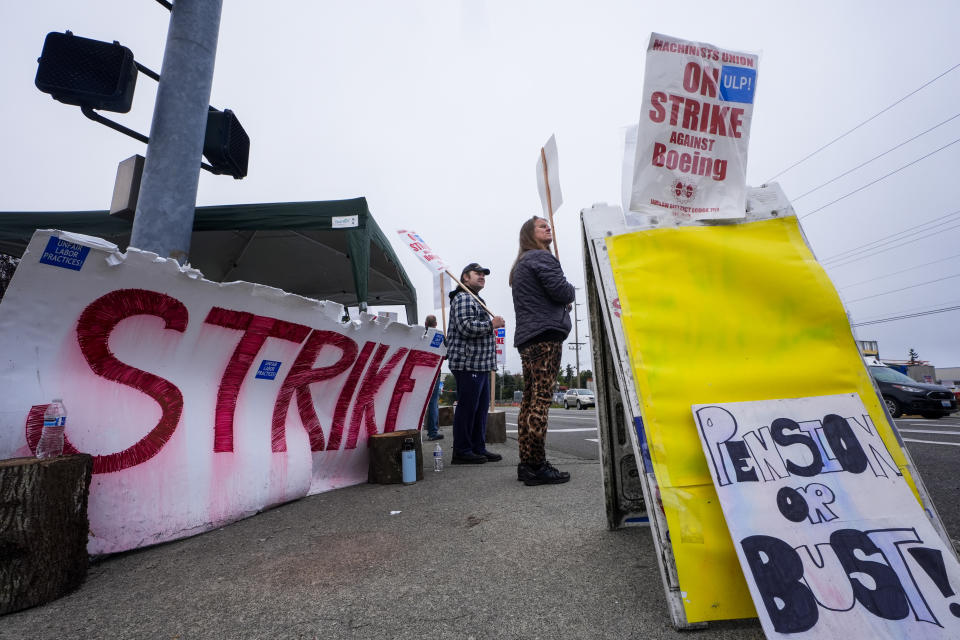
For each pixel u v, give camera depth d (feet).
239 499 7.07
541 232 9.13
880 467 3.93
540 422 8.77
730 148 5.13
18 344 5.19
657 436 4.17
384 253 18.42
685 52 5.07
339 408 9.77
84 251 5.45
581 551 5.36
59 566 4.63
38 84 8.48
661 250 5.00
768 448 4.03
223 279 23.17
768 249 4.97
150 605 4.41
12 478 4.40
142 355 6.26
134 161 10.03
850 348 4.51
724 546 3.80
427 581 4.72
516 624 3.84
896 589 3.36
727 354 4.52
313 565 5.25
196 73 10.17
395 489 9.21
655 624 3.77
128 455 5.89
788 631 3.22
